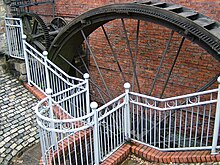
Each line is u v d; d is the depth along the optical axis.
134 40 6.27
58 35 6.00
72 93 4.91
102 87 7.45
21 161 4.39
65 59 6.55
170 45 5.68
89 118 3.67
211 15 4.96
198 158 3.64
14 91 6.12
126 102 4.15
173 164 3.81
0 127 5.11
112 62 6.94
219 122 3.61
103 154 4.14
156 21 4.55
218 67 5.15
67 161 4.28
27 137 4.91
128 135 4.34
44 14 8.10
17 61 6.48
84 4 6.91
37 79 5.98
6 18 6.45
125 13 4.80
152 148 4.18
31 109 5.59
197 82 5.54
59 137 4.42
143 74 6.39
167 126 5.76
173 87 5.95
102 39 6.92
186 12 4.68
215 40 3.88
